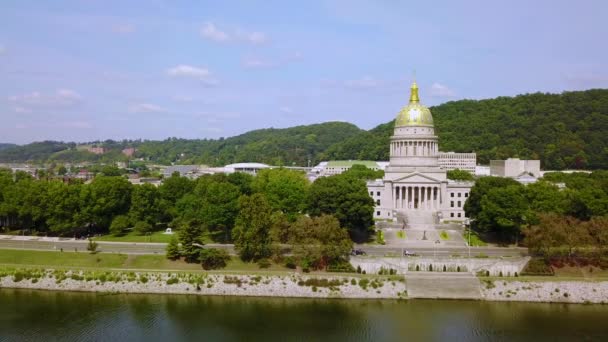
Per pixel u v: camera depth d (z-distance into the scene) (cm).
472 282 14775
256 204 16512
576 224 16275
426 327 12362
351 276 15112
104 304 14075
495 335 11888
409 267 15825
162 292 15012
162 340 11669
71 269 15788
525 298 14338
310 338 11750
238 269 15925
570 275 15338
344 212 19150
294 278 15100
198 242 16500
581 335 11894
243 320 12875
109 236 19925
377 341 11562
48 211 19788
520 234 18925
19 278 15550
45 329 12281
